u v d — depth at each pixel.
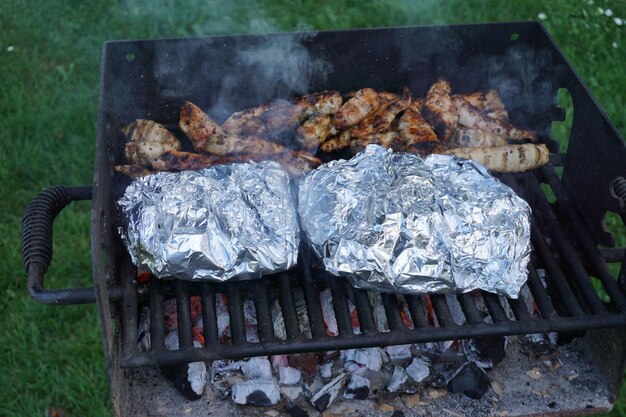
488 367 1.07
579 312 0.95
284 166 1.10
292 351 0.92
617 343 1.02
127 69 1.19
